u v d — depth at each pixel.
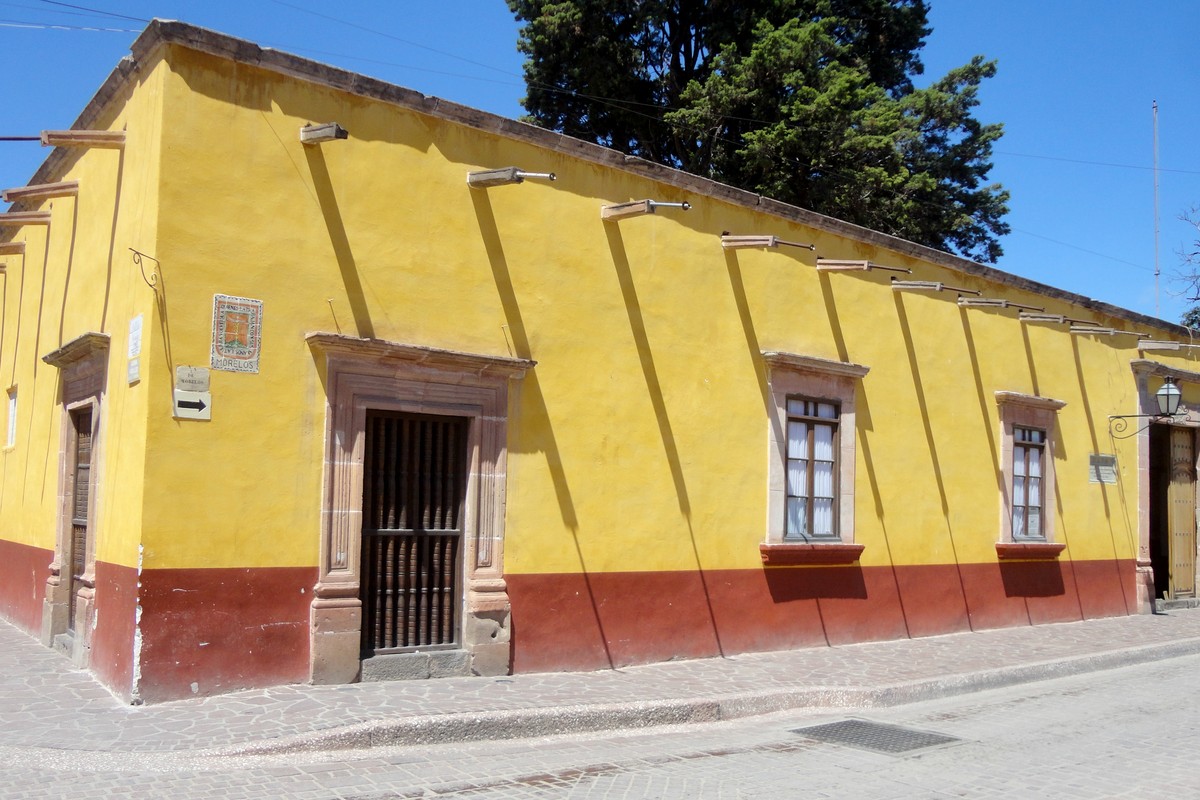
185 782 6.31
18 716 7.45
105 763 6.57
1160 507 18.27
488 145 9.73
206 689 7.97
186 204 8.07
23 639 10.64
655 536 10.72
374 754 7.15
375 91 8.98
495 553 9.56
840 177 22.48
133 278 8.34
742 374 11.62
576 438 10.18
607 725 8.31
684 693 9.16
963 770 7.27
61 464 10.28
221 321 8.16
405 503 9.21
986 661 11.65
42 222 11.51
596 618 10.20
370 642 8.97
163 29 7.97
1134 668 12.41
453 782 6.59
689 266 11.23
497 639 9.48
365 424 8.89
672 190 11.16
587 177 10.43
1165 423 17.86
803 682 9.99
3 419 13.27
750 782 6.83
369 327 8.88
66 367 10.31
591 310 10.37
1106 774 7.20
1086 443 16.22
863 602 12.67
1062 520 15.64
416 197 9.23
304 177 8.62
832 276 12.70
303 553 8.49
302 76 8.63
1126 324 17.31
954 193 25.98
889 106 23.98
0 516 12.89
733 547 11.38
